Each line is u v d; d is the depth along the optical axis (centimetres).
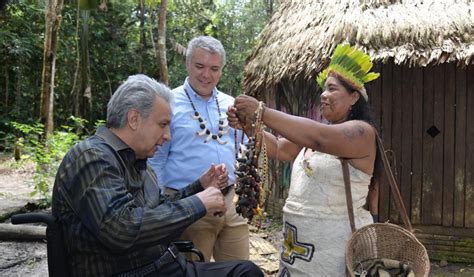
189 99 281
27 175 827
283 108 668
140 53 1542
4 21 1413
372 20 511
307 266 224
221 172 240
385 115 548
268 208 724
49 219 192
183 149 276
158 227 186
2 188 702
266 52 648
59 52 1451
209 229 278
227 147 285
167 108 205
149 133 202
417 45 484
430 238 542
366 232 216
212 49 274
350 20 513
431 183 541
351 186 221
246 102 210
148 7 1570
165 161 279
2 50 1414
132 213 185
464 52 465
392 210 551
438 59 469
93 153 191
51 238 192
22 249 431
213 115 285
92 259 194
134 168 209
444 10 505
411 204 546
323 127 206
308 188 226
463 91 528
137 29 1620
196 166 275
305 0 641
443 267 525
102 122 794
